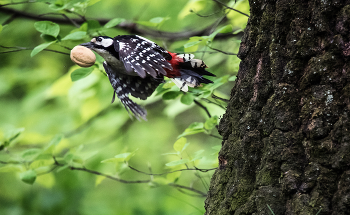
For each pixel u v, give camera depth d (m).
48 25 6.05
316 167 3.43
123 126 11.24
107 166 11.58
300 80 3.70
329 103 3.45
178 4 11.52
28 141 8.59
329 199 3.32
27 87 12.68
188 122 14.39
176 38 9.42
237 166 4.10
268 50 4.04
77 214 12.74
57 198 12.73
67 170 11.88
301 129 3.63
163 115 13.97
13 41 12.30
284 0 3.85
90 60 4.76
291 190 3.53
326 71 3.49
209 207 4.25
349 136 3.28
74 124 11.06
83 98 9.62
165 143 14.31
